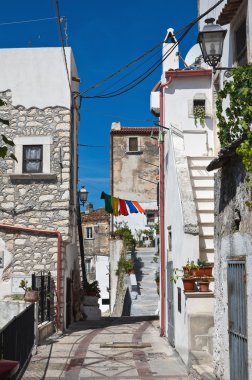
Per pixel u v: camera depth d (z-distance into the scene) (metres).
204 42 7.69
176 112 15.02
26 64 16.33
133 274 25.81
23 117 16.16
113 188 38.00
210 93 15.06
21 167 15.98
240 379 6.48
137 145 38.31
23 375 9.35
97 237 45.03
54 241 15.66
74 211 17.33
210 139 14.83
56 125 16.11
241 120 6.18
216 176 7.96
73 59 17.27
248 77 6.31
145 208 37.38
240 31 9.38
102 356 11.20
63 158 16.02
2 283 15.52
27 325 10.35
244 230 6.34
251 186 5.78
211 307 9.32
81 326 16.75
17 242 15.72
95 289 21.08
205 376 7.86
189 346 9.22
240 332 6.50
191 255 10.38
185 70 15.07
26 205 15.88
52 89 16.22
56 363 10.45
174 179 12.54
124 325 16.89
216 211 7.97
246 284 6.16
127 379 8.98
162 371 9.59
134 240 31.73
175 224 12.05
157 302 23.58
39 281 14.69
